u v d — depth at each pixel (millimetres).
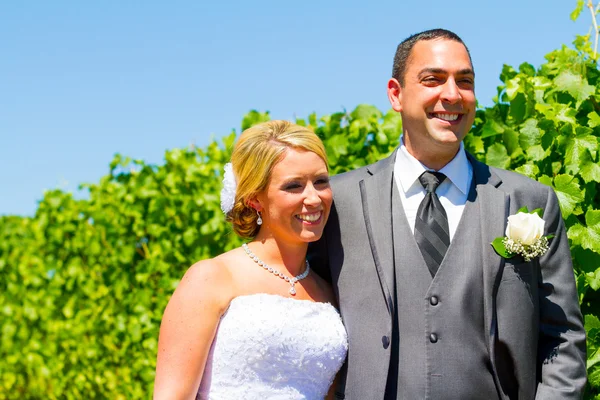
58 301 7461
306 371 2826
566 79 3391
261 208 2988
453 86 2771
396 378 2730
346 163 4594
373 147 4512
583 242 3162
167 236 6059
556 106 3350
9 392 8547
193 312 2812
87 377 7371
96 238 6844
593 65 3461
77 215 7137
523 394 2664
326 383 2904
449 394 2660
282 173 2846
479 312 2727
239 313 2828
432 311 2725
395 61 2979
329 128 4734
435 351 2695
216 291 2855
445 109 2777
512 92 3473
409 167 2934
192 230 5809
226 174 3047
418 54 2840
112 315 6734
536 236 2637
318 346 2814
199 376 2805
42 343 7961
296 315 2840
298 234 2861
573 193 3174
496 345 2688
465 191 2891
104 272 6781
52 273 7523
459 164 2896
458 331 2701
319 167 2867
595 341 3123
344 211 2990
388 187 2941
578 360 2676
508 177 2916
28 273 7930
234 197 3012
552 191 2898
